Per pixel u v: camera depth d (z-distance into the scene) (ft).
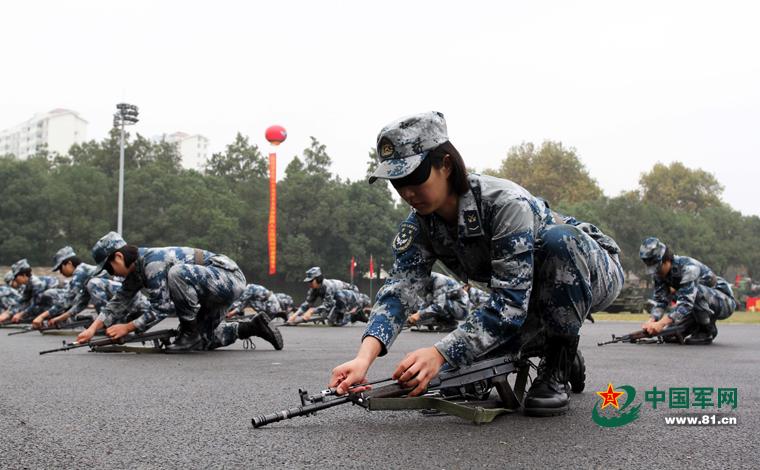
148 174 156.46
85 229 144.66
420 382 9.04
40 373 16.34
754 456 7.68
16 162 148.66
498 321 9.30
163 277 22.57
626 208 180.45
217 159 201.98
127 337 22.62
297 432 9.02
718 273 198.70
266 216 162.50
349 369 9.20
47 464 7.31
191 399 12.03
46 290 40.81
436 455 7.65
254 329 24.23
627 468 7.12
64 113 409.28
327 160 193.57
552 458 7.53
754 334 39.86
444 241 10.00
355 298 51.83
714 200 231.71
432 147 8.77
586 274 10.19
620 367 18.06
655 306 29.50
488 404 10.43
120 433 8.95
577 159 221.66
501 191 9.50
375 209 165.89
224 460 7.44
